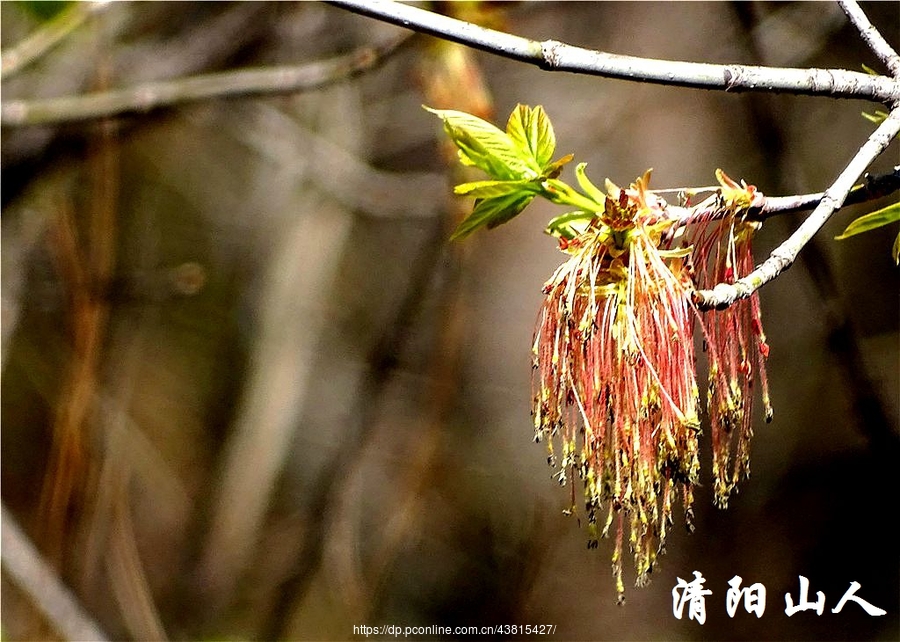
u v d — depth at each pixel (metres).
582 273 1.71
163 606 5.68
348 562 5.38
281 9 4.70
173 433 6.42
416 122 6.09
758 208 1.76
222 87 3.76
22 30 4.35
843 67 5.51
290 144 5.45
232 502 5.75
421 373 5.98
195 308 6.67
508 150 1.86
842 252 6.19
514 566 6.00
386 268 6.79
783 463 6.34
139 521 6.10
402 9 1.58
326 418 6.54
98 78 4.22
